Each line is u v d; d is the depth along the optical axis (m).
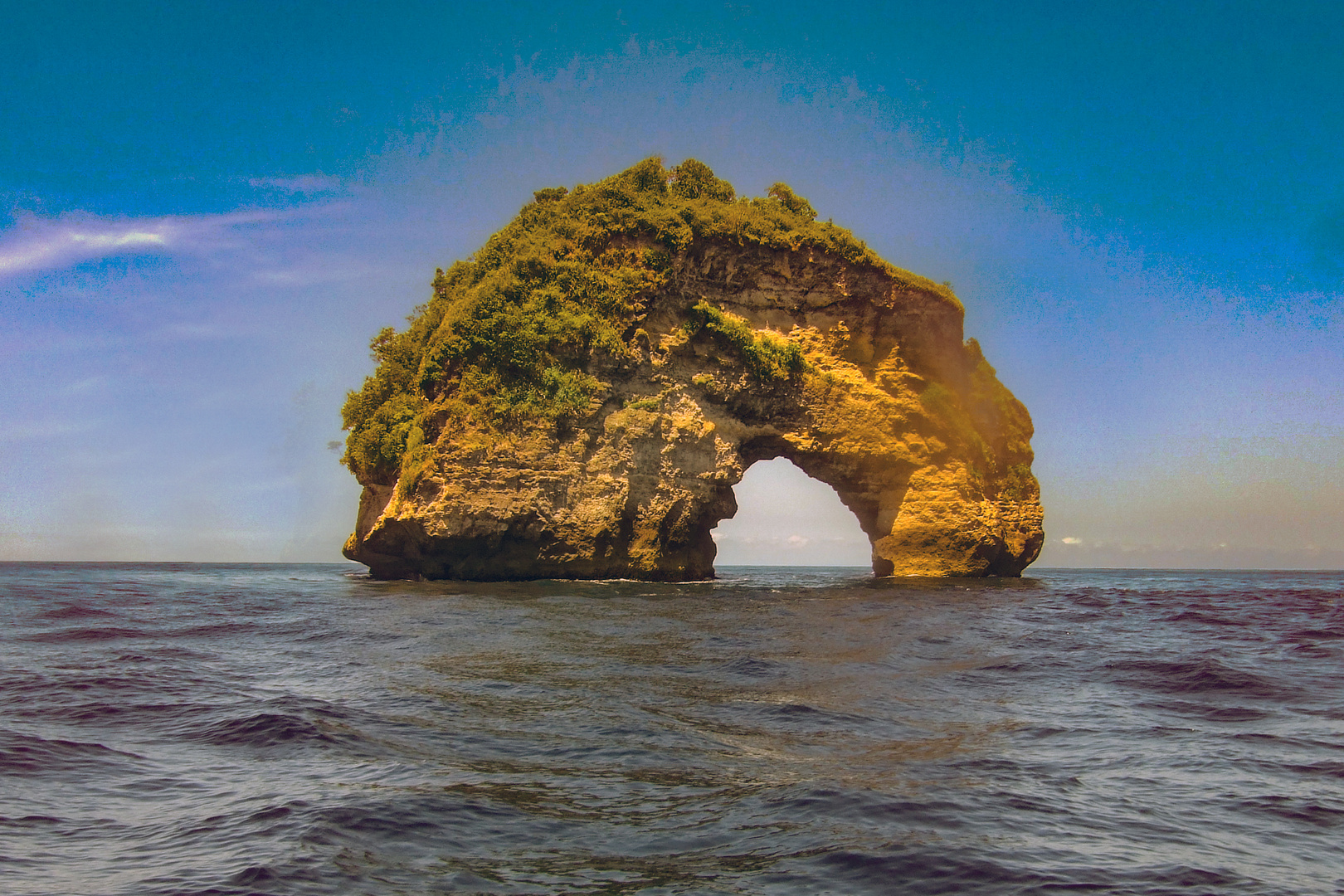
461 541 42.34
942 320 54.09
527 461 43.00
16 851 5.49
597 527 44.12
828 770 7.78
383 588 38.50
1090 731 9.58
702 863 5.50
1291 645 18.55
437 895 4.95
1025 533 57.09
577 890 5.05
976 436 54.72
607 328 45.19
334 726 9.16
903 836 6.00
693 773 7.61
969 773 7.71
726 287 49.78
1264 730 9.70
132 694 11.10
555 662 14.41
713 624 21.78
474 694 11.26
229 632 19.33
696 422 47.50
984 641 18.73
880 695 11.70
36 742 8.34
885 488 53.12
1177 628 22.78
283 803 6.51
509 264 46.34
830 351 52.12
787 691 11.86
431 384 44.78
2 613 24.53
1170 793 7.17
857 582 48.38
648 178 50.81
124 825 6.07
